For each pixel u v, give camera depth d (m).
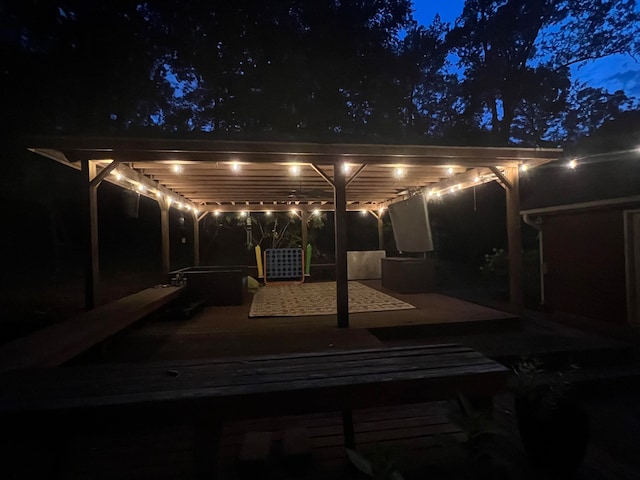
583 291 6.53
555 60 15.34
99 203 11.66
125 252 13.30
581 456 2.09
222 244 11.93
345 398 1.85
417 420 2.55
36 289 9.59
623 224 5.82
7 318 6.47
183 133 3.93
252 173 5.79
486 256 10.65
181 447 2.27
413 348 2.51
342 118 13.25
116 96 12.07
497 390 2.03
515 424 2.91
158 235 13.28
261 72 12.76
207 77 13.37
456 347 2.52
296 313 5.61
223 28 12.65
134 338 4.27
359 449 2.20
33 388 1.86
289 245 11.24
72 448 2.24
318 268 10.60
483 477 1.95
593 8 14.42
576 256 6.67
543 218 7.36
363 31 13.64
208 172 5.70
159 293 5.45
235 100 12.98
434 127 16.19
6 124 9.63
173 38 12.77
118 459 2.14
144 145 3.85
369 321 4.97
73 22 10.75
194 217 9.96
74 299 8.19
